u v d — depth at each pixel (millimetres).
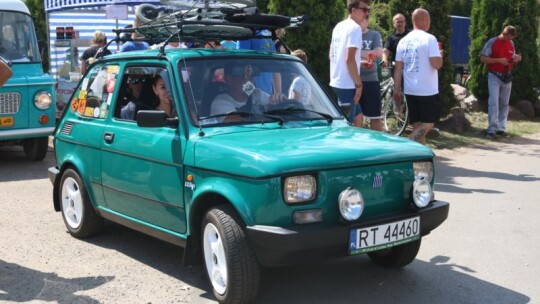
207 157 4387
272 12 10945
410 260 5055
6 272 5168
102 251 5715
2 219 6773
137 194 5133
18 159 10688
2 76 5035
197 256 4660
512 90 15953
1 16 10117
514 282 5027
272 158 4020
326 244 4055
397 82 9219
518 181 8781
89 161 5727
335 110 5531
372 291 4789
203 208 4578
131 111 5367
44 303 4551
